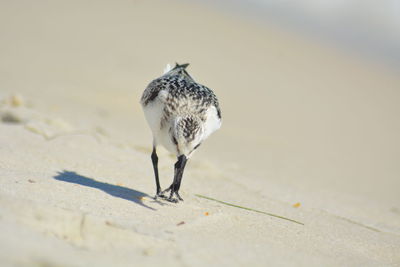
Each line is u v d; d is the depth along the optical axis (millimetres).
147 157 13312
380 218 12172
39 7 35156
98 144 13305
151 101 10188
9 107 15250
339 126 24625
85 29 31812
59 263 5848
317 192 13852
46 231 6824
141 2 40625
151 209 8969
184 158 9555
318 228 9898
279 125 22531
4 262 5531
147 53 28812
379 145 22672
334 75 34000
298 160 17875
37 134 12898
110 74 24234
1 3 34656
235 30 38438
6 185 8555
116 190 9852
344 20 44125
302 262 7559
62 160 11344
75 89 20969
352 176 17125
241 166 15391
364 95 31172
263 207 10891
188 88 10086
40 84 20781
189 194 10906
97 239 7027
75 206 8211
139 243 7125
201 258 6945
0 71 21891
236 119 22156
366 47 41281
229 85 26703
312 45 39156
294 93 28516
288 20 43219
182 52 30453
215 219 8961
